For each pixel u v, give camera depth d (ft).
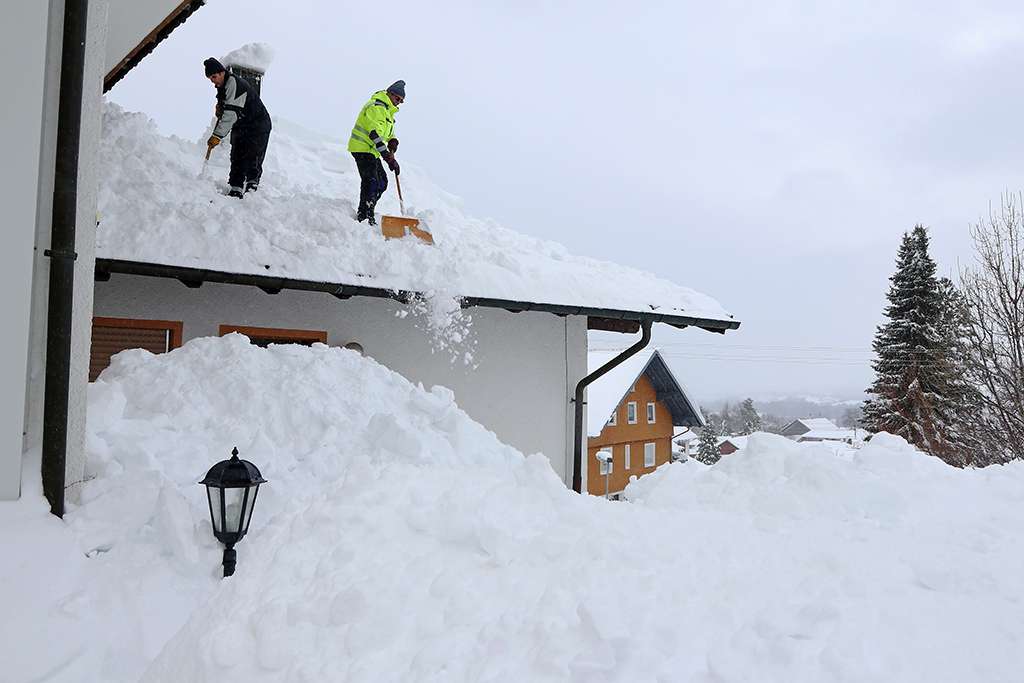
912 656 5.46
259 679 6.87
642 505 9.60
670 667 5.56
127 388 16.08
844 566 6.85
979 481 9.75
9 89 11.32
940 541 7.78
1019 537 7.88
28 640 9.34
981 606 6.19
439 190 38.50
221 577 11.62
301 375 17.48
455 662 6.22
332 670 6.56
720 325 29.86
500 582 7.15
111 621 10.15
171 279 20.51
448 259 23.82
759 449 10.67
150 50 25.66
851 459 10.67
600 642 5.83
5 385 11.16
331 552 8.00
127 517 11.87
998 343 46.93
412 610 6.98
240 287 21.43
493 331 26.02
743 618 6.05
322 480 14.60
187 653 7.65
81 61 12.21
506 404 26.20
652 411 77.36
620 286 28.91
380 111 26.22
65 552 10.82
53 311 11.84
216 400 16.15
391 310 23.88
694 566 6.99
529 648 6.11
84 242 12.50
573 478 27.86
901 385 82.17
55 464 11.67
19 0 11.41
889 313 87.66
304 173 32.32
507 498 8.55
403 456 15.60
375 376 18.83
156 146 25.66
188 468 13.78
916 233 87.66
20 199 11.28
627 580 6.75
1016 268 46.34
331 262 20.86
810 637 5.69
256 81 34.50
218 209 21.03
